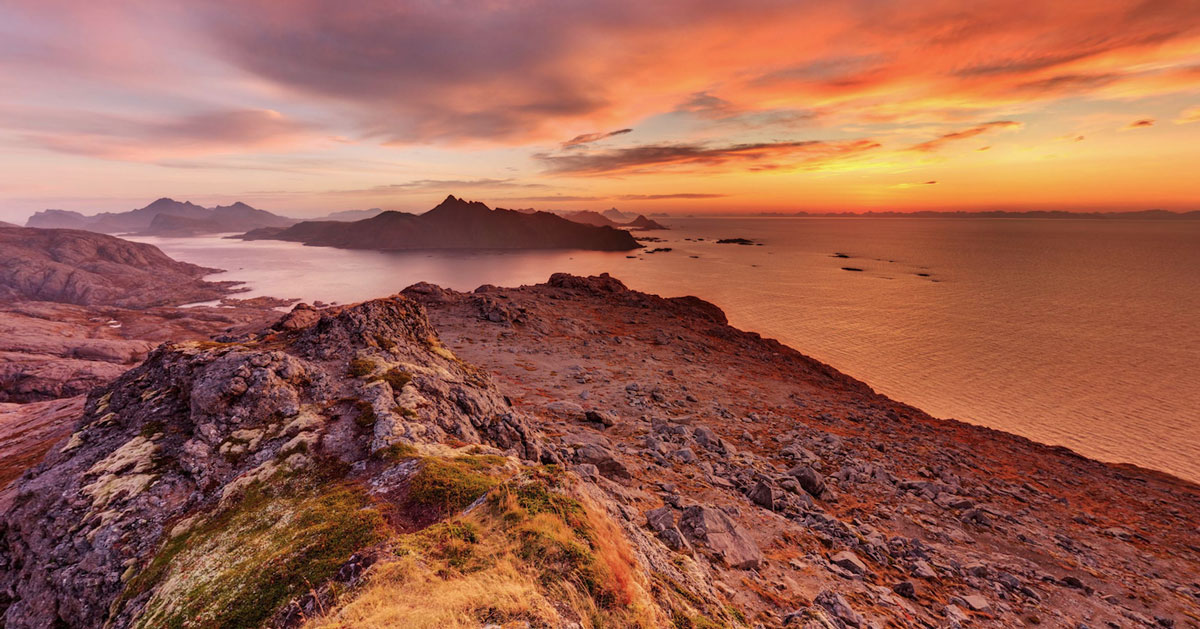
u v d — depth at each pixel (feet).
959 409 345.72
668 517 64.49
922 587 71.77
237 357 68.64
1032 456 180.34
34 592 46.24
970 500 115.65
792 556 70.38
